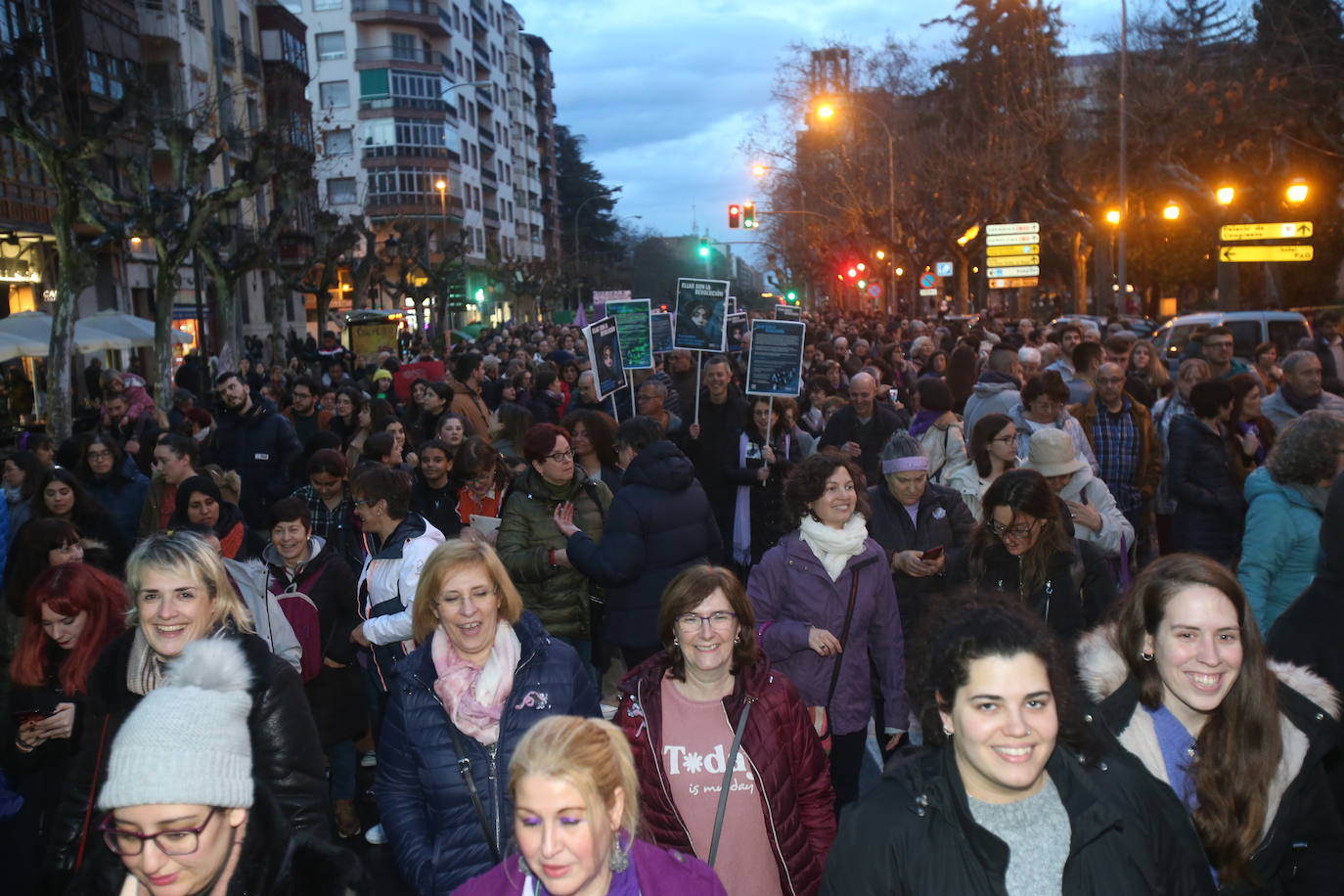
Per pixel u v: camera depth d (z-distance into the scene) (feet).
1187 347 39.58
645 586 18.98
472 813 11.94
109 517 22.25
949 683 8.27
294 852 8.20
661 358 53.62
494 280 263.29
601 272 359.25
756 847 11.89
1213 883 8.99
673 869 9.04
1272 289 117.50
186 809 7.55
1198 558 10.00
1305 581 15.08
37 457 26.86
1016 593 15.38
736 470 30.12
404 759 12.22
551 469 20.66
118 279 105.81
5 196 78.84
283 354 112.98
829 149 160.04
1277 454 15.31
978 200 136.77
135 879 8.34
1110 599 15.72
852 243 174.09
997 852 8.11
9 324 67.87
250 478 32.60
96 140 56.49
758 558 30.25
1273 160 100.12
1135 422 27.35
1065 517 16.11
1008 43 157.89
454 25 275.39
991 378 30.17
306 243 152.46
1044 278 206.80
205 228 73.77
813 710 15.72
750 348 33.40
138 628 11.63
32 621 13.33
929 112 168.55
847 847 8.55
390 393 52.70
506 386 46.26
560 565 20.58
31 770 13.28
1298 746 9.82
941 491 19.07
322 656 18.65
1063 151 129.70
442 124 259.80
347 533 23.17
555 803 8.21
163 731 7.66
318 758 10.75
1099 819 8.20
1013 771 8.04
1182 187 105.09
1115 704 10.11
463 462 24.61
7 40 75.61
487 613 12.17
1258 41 95.91
